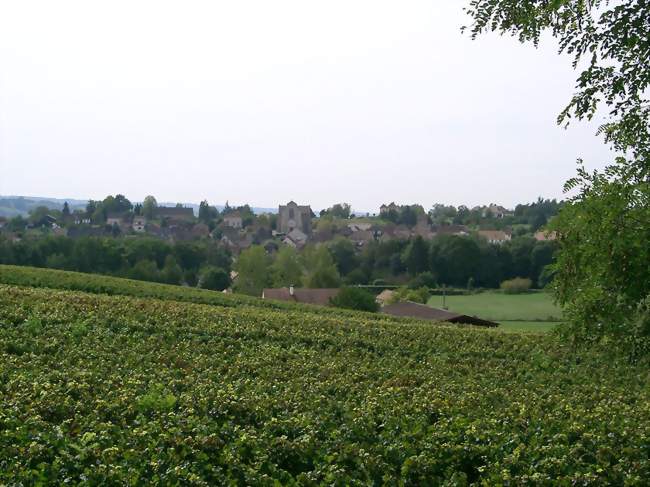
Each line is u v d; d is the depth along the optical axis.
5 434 10.74
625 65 11.09
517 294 94.81
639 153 11.45
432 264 105.50
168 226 187.50
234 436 11.89
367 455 11.22
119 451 10.48
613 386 22.47
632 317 11.41
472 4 11.95
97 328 24.31
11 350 19.33
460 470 11.61
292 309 46.81
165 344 23.31
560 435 12.61
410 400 16.77
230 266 123.19
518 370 25.66
